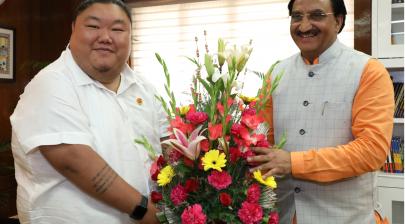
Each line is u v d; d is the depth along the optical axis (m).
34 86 1.09
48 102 1.05
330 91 1.23
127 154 1.17
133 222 1.17
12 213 2.89
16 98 2.94
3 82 2.83
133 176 1.17
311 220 1.25
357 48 2.33
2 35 2.81
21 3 2.97
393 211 2.05
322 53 1.25
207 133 0.91
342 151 1.10
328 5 1.19
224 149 0.89
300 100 1.28
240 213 0.87
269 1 2.67
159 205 1.00
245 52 0.89
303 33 1.22
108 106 1.18
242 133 0.90
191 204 0.91
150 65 3.01
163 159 1.00
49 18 3.19
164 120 1.35
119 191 1.04
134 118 1.24
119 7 1.14
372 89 1.15
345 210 1.22
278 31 2.65
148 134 1.27
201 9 2.85
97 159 1.04
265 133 1.08
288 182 1.30
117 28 1.12
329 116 1.22
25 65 2.87
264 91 1.01
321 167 1.09
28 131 1.05
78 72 1.14
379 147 1.10
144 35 3.02
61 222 1.11
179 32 2.92
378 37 2.05
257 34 2.70
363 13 2.31
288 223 1.31
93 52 1.12
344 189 1.22
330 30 1.21
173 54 2.94
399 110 2.16
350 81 1.20
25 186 1.16
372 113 1.13
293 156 1.09
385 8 2.03
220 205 0.89
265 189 0.97
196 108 0.95
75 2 3.08
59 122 1.04
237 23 2.75
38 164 1.10
